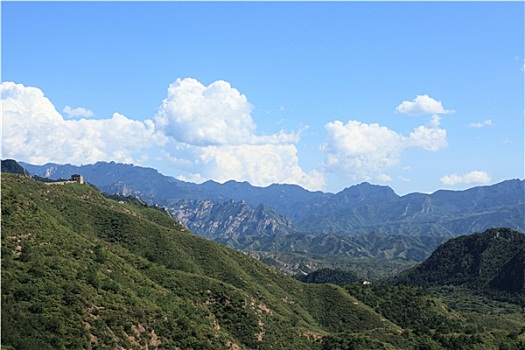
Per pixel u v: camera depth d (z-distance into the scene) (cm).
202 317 11669
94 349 8088
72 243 11231
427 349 14700
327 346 13250
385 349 13588
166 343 9431
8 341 7112
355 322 17488
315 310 18150
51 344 7638
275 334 12925
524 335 16488
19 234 10269
